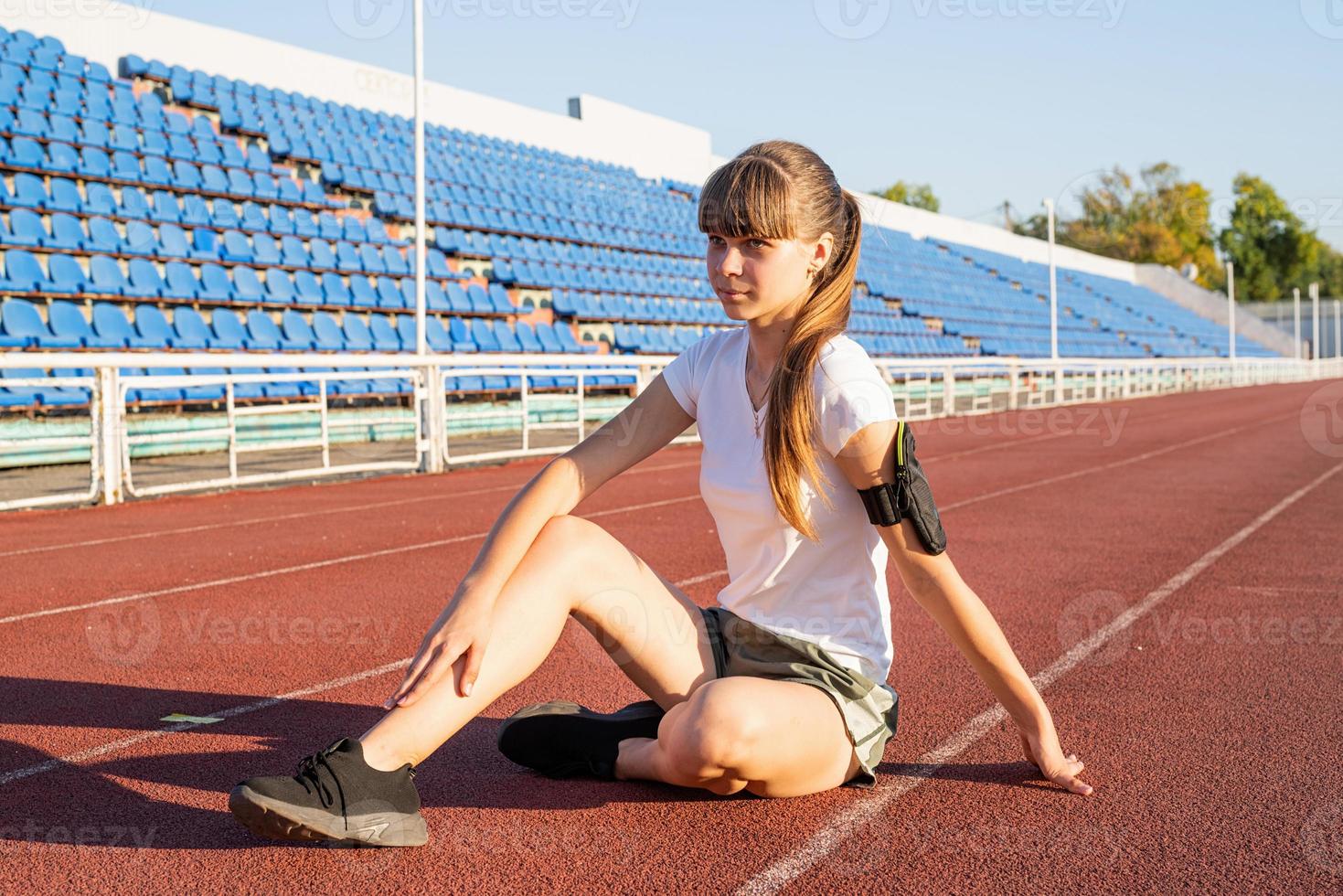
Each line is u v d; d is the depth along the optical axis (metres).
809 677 2.14
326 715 2.91
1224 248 68.69
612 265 19.73
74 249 11.41
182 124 14.14
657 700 2.26
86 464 10.10
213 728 2.79
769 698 2.06
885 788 2.35
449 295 15.30
